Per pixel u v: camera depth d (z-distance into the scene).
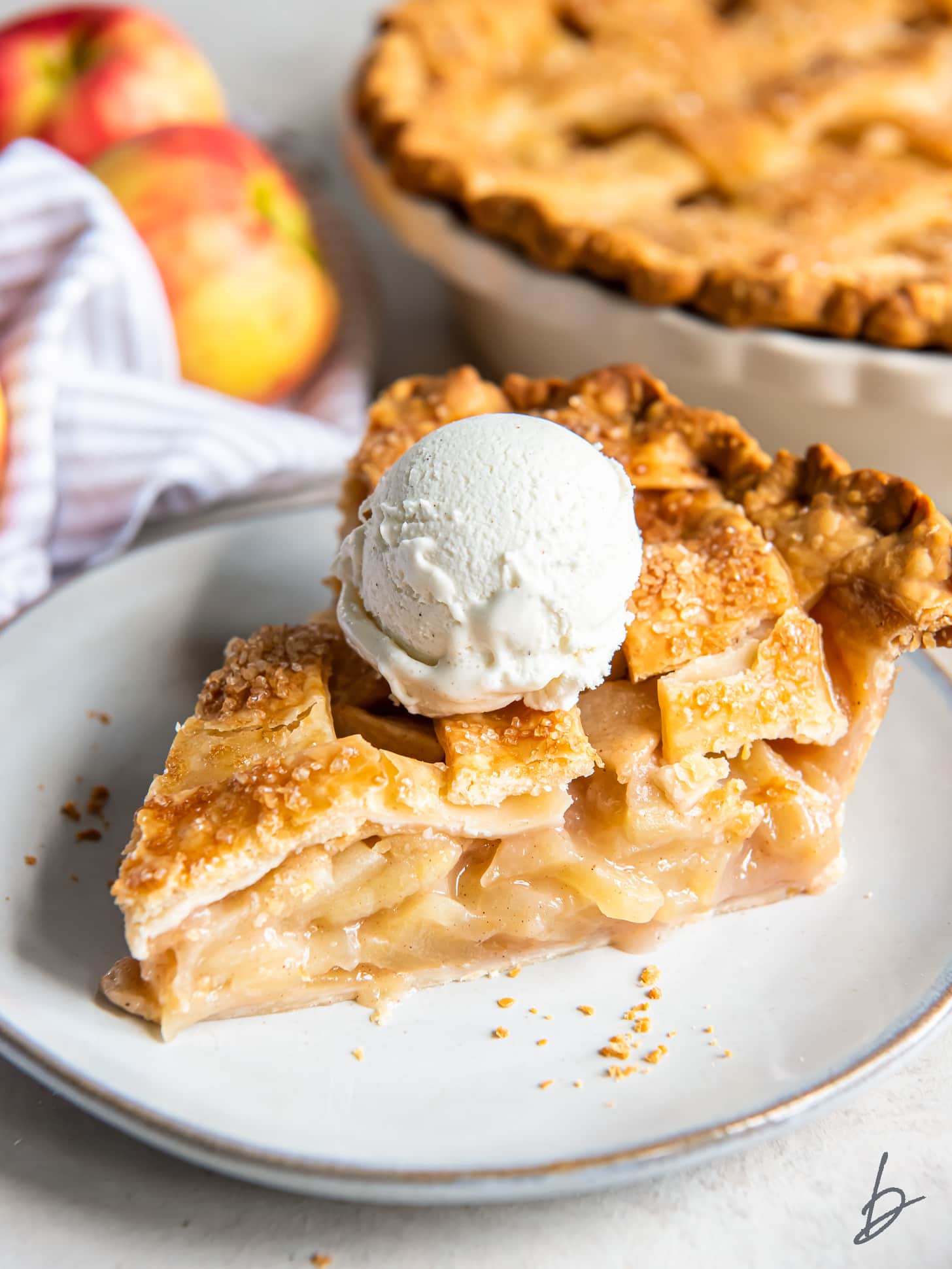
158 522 0.44
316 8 0.65
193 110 0.50
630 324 0.43
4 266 0.43
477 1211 0.29
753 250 0.44
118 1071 0.29
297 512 0.41
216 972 0.31
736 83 0.51
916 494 0.34
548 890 0.33
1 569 0.40
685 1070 0.30
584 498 0.31
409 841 0.32
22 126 0.48
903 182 0.47
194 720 0.33
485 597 0.30
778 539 0.35
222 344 0.46
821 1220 0.29
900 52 0.52
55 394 0.41
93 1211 0.29
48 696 0.36
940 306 0.41
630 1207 0.29
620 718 0.33
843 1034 0.30
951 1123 0.30
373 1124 0.29
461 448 0.31
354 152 0.49
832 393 0.42
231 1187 0.29
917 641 0.33
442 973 0.32
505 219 0.44
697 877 0.33
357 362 0.48
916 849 0.34
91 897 0.32
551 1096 0.29
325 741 0.32
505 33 0.53
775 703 0.33
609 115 0.50
